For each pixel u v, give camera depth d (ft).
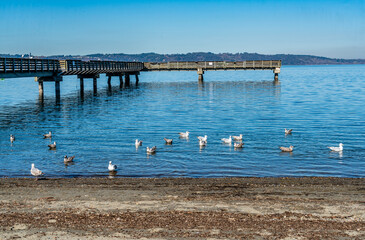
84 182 56.65
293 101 160.66
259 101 161.99
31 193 50.67
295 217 42.09
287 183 55.93
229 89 223.30
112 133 96.58
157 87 245.04
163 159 72.13
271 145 82.99
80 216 42.52
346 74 457.27
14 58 121.90
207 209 44.57
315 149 79.25
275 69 276.41
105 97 183.83
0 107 147.84
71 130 100.48
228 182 56.59
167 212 43.62
